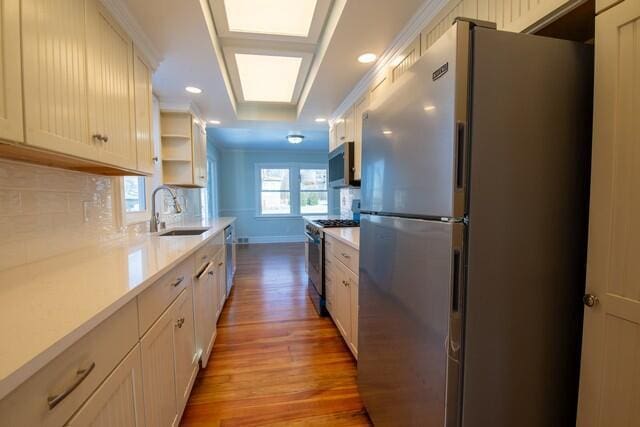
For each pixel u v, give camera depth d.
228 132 5.15
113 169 1.58
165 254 1.46
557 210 0.89
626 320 0.75
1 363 0.51
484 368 0.87
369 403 1.44
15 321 0.67
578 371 0.93
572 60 0.88
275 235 7.32
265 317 2.83
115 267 1.19
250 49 2.40
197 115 3.40
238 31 2.16
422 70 0.96
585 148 0.90
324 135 5.42
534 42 0.85
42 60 0.97
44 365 0.56
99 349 0.75
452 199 0.83
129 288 0.91
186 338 1.55
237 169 7.08
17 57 0.87
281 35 2.22
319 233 2.89
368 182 1.45
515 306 0.87
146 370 1.04
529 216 0.87
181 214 3.70
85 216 1.63
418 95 0.99
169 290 1.29
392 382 1.20
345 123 3.31
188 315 1.59
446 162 0.84
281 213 7.34
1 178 1.10
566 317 0.91
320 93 2.99
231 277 3.65
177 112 3.09
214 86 2.67
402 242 1.10
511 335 0.88
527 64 0.85
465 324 0.85
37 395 0.56
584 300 0.84
